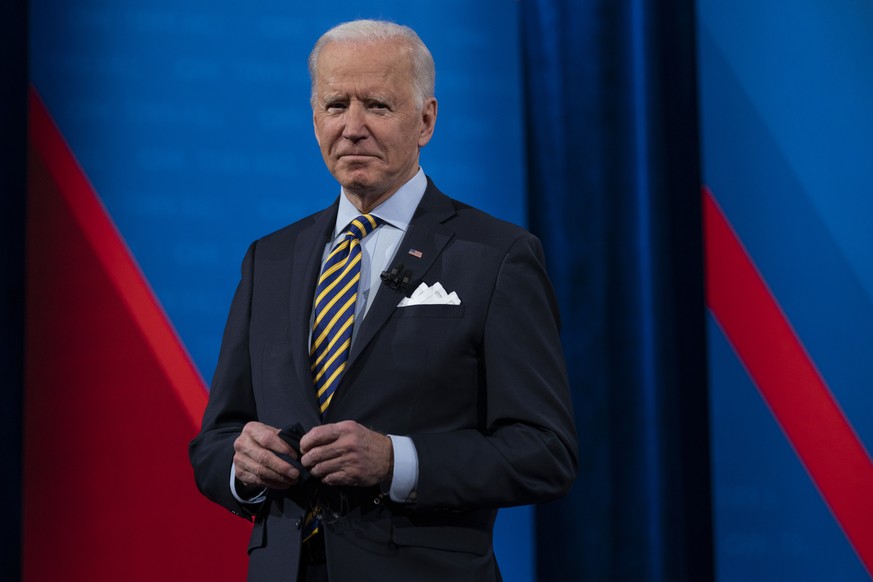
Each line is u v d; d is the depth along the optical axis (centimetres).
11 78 934
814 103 1029
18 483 923
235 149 984
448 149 1004
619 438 962
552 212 980
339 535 539
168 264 971
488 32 1012
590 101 980
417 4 1006
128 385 960
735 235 1013
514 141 1012
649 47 985
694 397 988
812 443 1008
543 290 596
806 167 1023
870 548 1006
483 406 584
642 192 977
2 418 915
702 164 1014
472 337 565
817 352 1013
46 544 942
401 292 572
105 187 967
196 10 986
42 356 949
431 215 604
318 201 992
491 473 536
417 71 597
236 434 600
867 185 1028
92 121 969
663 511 956
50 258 955
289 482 526
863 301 1020
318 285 595
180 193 976
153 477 958
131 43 978
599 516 958
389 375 555
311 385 562
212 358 971
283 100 992
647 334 968
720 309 1011
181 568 957
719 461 1001
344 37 591
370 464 516
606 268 972
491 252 584
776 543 1002
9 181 930
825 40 1033
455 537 555
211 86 985
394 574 535
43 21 966
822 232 1021
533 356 573
